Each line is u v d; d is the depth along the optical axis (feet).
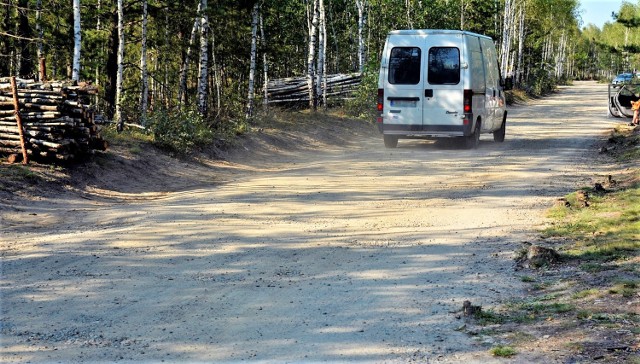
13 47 77.66
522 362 15.40
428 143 72.84
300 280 22.67
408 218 32.71
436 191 40.45
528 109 143.74
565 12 283.38
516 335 17.15
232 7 81.71
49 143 40.83
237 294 21.08
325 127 81.56
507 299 20.47
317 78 99.71
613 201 34.14
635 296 19.49
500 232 29.40
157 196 41.39
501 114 72.64
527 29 252.62
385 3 152.35
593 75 521.65
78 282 22.16
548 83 265.34
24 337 17.28
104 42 75.46
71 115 43.75
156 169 48.44
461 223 31.40
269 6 109.91
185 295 20.92
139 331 17.81
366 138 82.79
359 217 33.04
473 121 63.16
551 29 285.43
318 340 17.19
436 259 25.29
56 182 39.40
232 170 53.88
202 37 68.39
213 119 68.08
